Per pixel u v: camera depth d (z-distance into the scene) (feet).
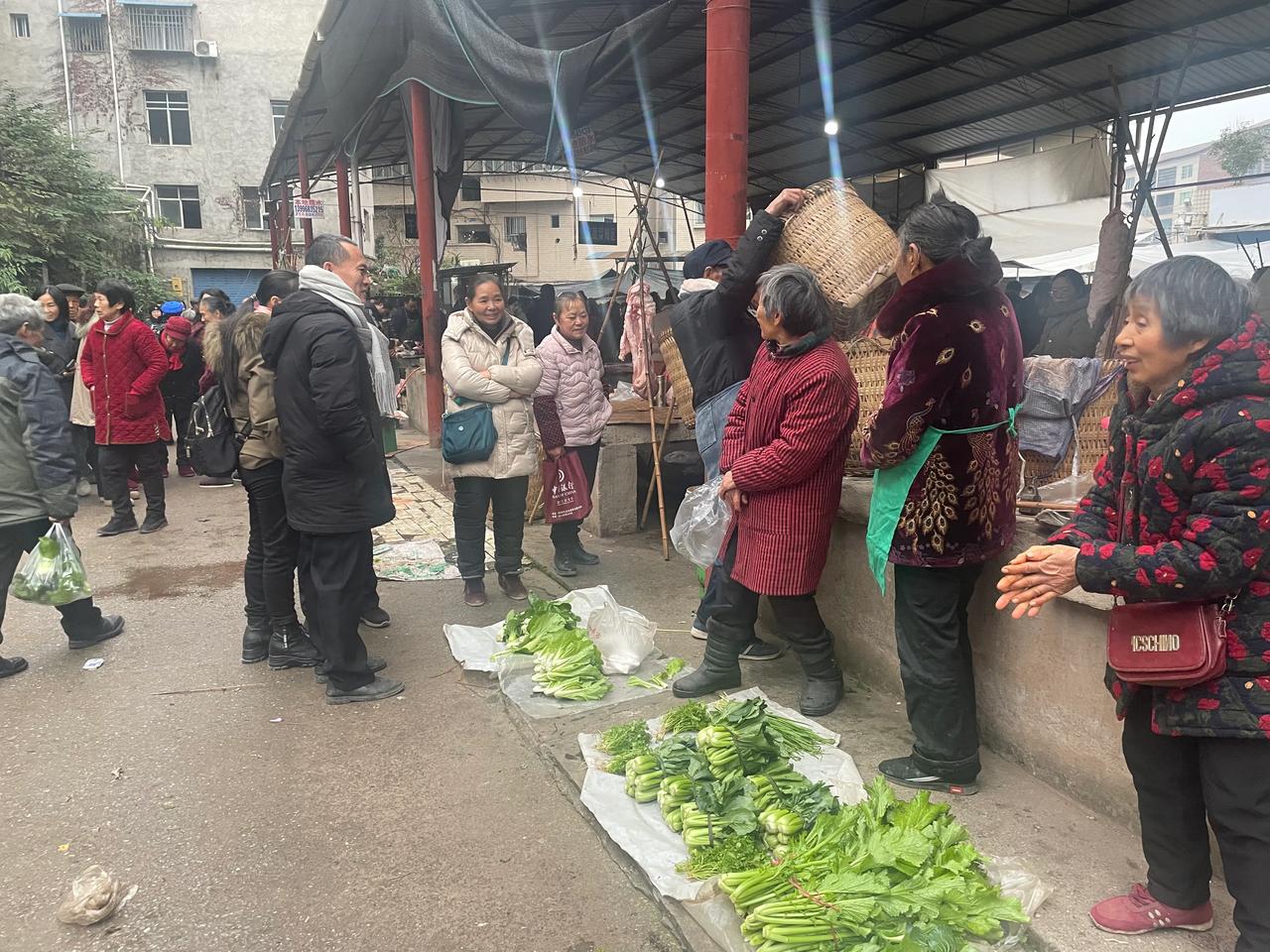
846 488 11.39
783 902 6.70
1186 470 5.37
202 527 22.18
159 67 79.15
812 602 10.63
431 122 29.96
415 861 8.50
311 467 11.06
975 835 8.15
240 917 7.74
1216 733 5.53
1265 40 27.78
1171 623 5.60
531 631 12.81
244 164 82.23
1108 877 7.50
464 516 15.43
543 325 48.42
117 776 10.14
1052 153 35.81
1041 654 8.96
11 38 76.28
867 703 11.22
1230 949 6.54
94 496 25.99
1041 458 10.28
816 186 11.30
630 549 18.89
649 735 10.03
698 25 29.96
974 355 7.85
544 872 8.31
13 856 8.65
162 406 21.56
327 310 11.16
